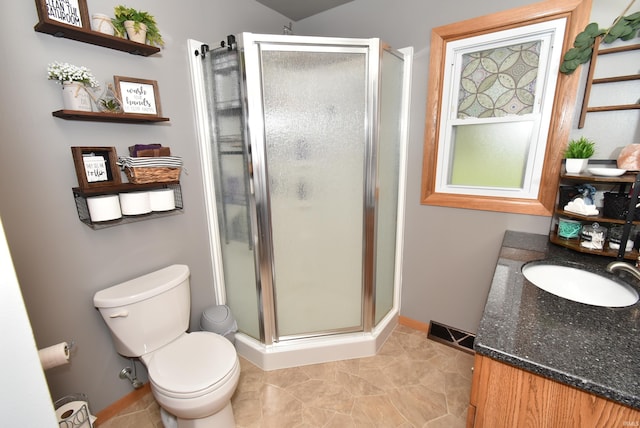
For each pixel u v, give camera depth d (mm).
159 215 1562
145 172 1332
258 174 1536
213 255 1877
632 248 1307
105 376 1432
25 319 469
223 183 1759
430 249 1988
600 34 1285
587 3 1318
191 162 1690
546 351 686
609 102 1359
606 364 638
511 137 1643
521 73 1552
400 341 2016
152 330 1380
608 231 1379
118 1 1291
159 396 1158
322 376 1713
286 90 1504
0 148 1029
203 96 1671
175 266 1610
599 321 814
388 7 1837
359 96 1567
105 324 1402
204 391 1137
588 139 1431
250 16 1929
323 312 1851
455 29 1631
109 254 1379
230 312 1865
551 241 1490
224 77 1573
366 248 1735
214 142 1729
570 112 1431
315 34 2186
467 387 1621
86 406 1228
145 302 1336
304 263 1758
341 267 1803
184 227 1695
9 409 475
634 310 868
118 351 1376
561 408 655
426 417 1446
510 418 728
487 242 1779
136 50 1336
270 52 1442
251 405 1528
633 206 1177
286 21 2201
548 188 1548
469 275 1879
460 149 1800
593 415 619
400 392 1595
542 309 879
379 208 1783
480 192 1765
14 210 1080
